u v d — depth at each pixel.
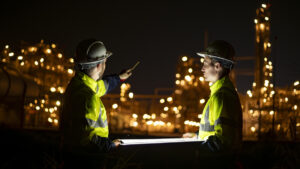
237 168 4.09
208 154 3.90
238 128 4.11
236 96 4.20
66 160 3.75
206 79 4.48
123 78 4.91
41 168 3.76
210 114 4.17
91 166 3.70
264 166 4.82
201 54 4.50
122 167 3.75
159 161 3.79
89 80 4.04
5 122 4.02
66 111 3.88
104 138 3.76
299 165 4.95
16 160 3.71
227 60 4.34
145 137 6.59
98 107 3.89
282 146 5.18
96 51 4.07
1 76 4.05
